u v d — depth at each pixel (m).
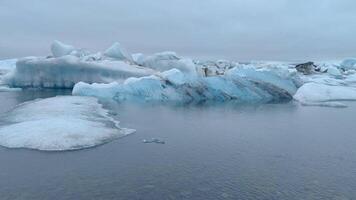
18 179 13.35
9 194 12.05
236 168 15.07
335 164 15.73
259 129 23.66
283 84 48.72
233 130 23.17
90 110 28.75
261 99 44.47
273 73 49.38
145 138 20.20
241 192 12.55
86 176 13.80
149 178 13.75
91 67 50.69
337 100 45.03
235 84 45.06
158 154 16.95
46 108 28.16
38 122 20.17
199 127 24.16
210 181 13.54
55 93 47.47
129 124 24.67
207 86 43.88
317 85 46.34
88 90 42.91
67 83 52.72
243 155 17.03
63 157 15.95
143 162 15.66
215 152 17.50
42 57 56.59
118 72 50.00
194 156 16.73
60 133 18.34
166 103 38.81
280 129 23.78
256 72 48.84
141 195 12.17
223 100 43.03
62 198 11.82
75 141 17.86
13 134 18.38
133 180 13.50
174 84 43.12
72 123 20.28
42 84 53.50
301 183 13.41
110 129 21.12
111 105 35.44
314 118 29.02
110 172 14.30
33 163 15.06
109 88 42.62
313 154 17.31
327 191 12.68
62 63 51.50
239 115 30.33
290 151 17.83
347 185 13.24
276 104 39.53
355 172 14.66
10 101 37.72
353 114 31.69
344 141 20.11
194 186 13.04
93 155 16.42
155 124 25.02
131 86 42.28
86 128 19.86
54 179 13.42
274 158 16.56
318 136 21.44
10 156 15.82
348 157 16.80
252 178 13.91
